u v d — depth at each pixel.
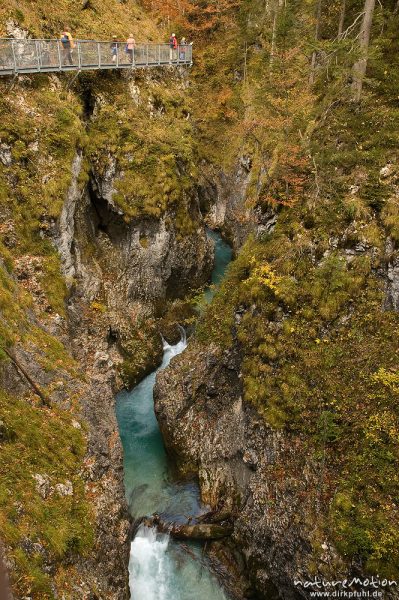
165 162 21.45
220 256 29.08
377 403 10.52
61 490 9.53
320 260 12.98
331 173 14.06
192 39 34.78
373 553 8.77
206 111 33.81
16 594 6.95
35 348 12.62
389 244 12.09
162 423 15.67
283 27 23.75
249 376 13.05
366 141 14.16
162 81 25.19
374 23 17.80
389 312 11.78
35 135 15.92
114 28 24.22
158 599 11.39
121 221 19.80
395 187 12.60
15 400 10.51
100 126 19.70
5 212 14.53
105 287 19.23
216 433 14.23
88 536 9.30
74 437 11.15
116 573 10.06
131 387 18.80
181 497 13.94
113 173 19.48
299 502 10.55
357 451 10.21
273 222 15.24
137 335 20.05
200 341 16.12
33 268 14.77
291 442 11.47
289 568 10.35
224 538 12.52
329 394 11.30
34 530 8.10
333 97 16.30
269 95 18.98
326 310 12.34
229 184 31.59
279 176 15.98
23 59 15.95
